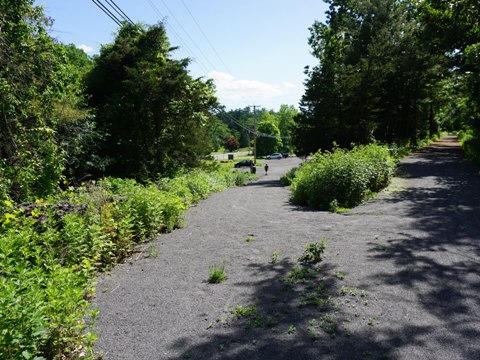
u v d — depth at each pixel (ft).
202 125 77.05
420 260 19.07
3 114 33.24
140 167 67.82
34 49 37.01
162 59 77.41
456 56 78.18
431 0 64.64
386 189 43.62
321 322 13.30
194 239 27.30
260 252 22.57
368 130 79.20
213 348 12.12
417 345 11.67
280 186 75.20
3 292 9.36
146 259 22.66
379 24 95.55
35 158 34.68
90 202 23.53
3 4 34.81
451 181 46.29
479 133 81.76
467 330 12.44
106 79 77.00
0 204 21.84
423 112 140.15
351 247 21.95
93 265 19.98
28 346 8.99
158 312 15.02
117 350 12.23
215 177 79.30
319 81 81.61
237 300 15.78
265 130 296.30
